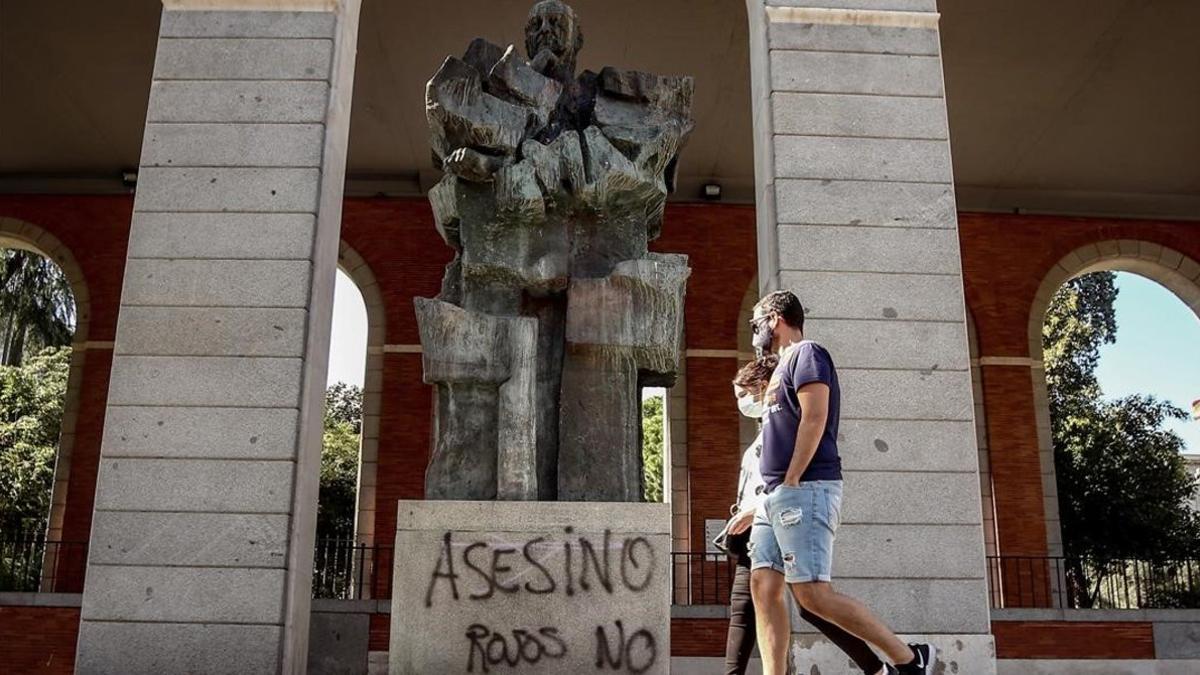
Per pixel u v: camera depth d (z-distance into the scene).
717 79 14.93
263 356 7.58
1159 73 14.72
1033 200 18.62
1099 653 13.78
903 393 7.83
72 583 16.20
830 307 7.99
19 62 14.60
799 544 4.39
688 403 17.36
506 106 6.68
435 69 14.69
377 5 13.20
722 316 17.84
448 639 5.71
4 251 24.81
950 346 7.95
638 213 6.71
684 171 17.91
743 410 5.33
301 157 8.05
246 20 8.40
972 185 18.44
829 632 4.92
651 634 5.73
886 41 8.66
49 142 17.02
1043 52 14.24
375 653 13.15
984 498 17.44
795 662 7.18
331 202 8.19
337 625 13.20
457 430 6.22
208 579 7.14
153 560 7.18
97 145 17.14
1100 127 16.34
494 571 5.80
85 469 16.84
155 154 8.05
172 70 8.27
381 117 16.14
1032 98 15.49
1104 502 22.75
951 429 7.77
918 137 8.41
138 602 7.10
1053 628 13.88
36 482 21.39
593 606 5.76
